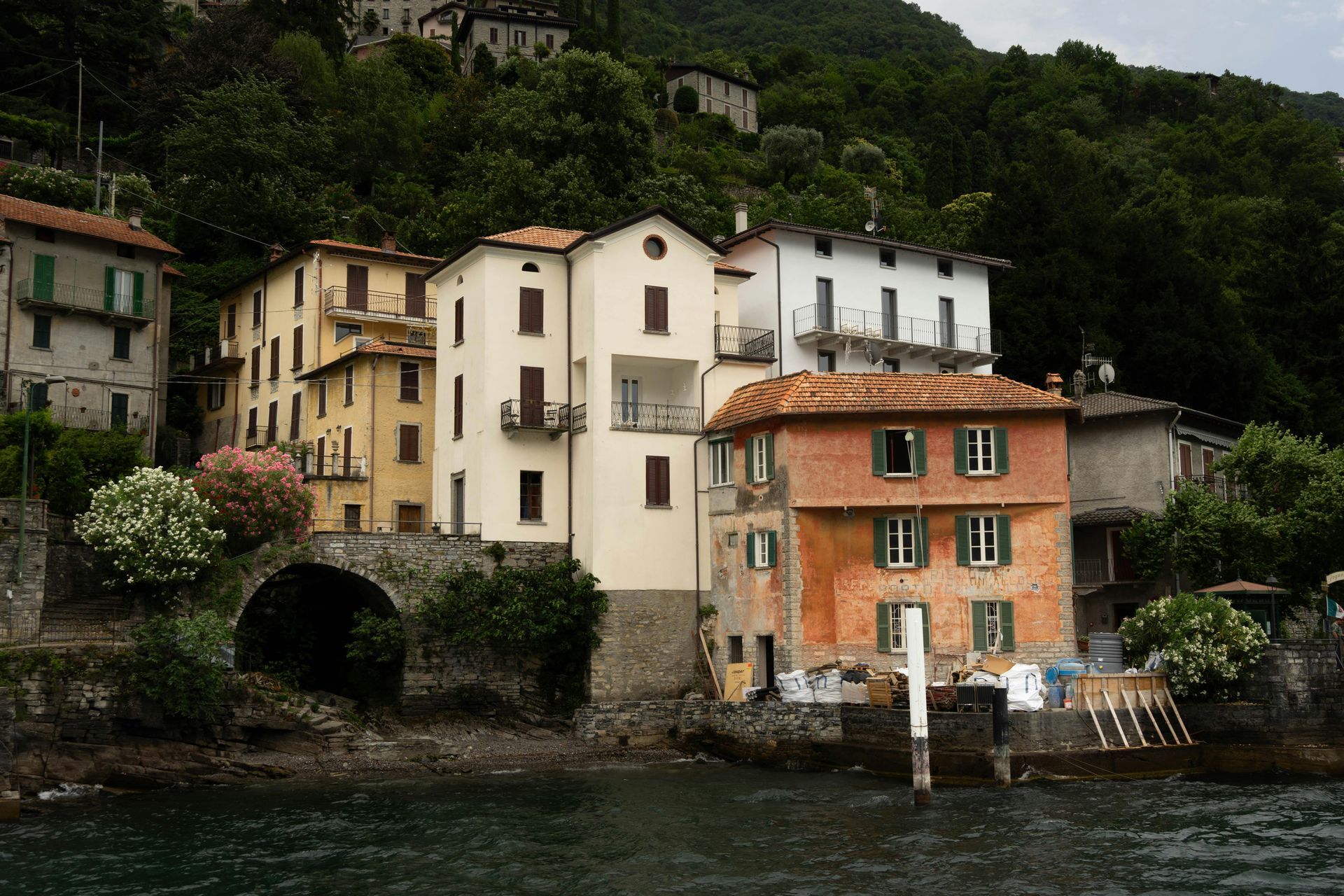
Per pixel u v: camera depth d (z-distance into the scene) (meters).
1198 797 32.78
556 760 39.12
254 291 64.31
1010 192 74.56
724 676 44.22
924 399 42.84
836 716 38.47
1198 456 54.69
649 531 44.94
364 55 119.88
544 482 45.47
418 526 52.28
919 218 94.06
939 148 112.12
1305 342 74.38
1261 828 28.52
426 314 61.22
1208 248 90.19
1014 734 35.59
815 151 113.12
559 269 47.38
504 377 45.50
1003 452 42.69
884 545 42.28
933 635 41.78
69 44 86.62
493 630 42.03
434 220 75.19
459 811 31.11
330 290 58.31
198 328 67.12
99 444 45.50
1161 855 25.89
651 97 124.50
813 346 54.81
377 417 52.09
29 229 52.34
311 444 57.09
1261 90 175.88
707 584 45.62
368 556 41.75
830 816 30.38
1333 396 70.75
